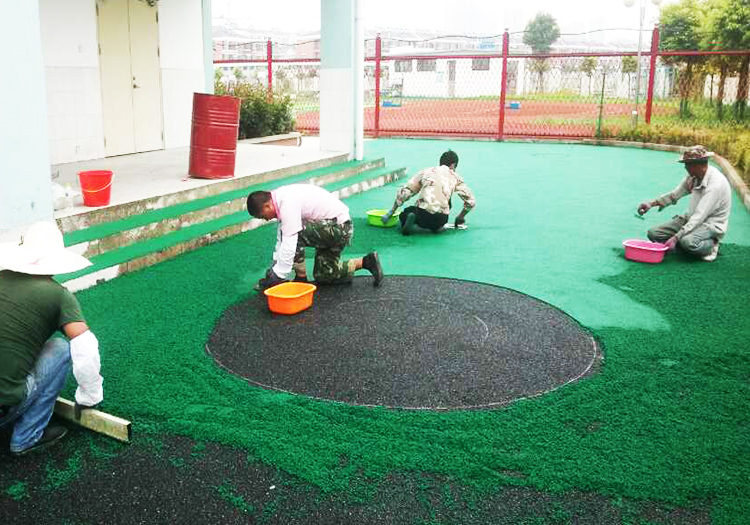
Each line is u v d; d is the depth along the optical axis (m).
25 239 3.05
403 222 7.07
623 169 12.04
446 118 23.59
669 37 24.33
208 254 6.24
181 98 11.23
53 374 3.03
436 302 5.05
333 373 3.85
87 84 9.43
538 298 5.18
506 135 16.75
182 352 4.08
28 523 2.62
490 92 44.94
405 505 2.72
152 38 10.48
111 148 9.97
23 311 2.87
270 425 3.28
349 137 10.84
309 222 5.12
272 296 4.71
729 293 5.30
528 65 33.22
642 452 3.08
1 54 4.34
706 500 2.76
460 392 3.64
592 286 5.48
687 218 6.45
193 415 3.36
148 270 5.71
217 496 2.78
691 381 3.79
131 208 6.52
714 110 20.02
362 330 4.48
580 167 12.27
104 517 2.65
